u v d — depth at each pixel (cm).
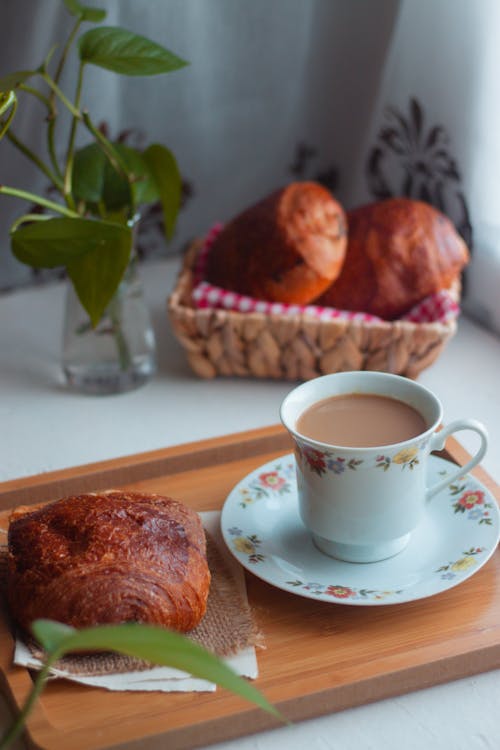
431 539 72
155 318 106
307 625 69
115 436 90
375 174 112
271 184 117
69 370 95
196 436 89
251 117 113
